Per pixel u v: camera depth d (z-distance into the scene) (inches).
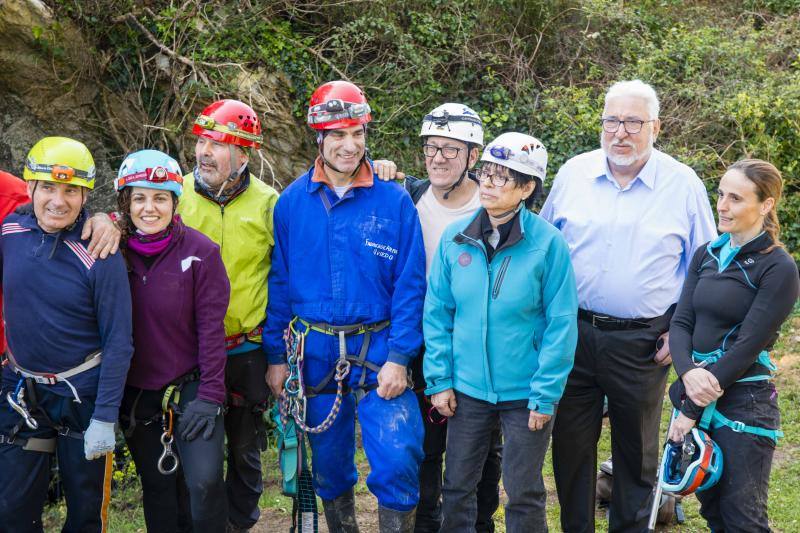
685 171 145.9
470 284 134.6
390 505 135.6
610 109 142.3
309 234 142.7
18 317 125.4
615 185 146.1
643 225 143.7
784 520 176.4
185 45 304.7
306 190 144.3
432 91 335.6
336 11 325.1
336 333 141.8
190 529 157.5
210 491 131.0
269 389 155.8
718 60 369.7
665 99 358.6
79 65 294.5
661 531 172.9
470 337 135.0
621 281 143.5
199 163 145.4
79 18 294.0
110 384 124.8
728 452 126.8
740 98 343.0
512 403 134.6
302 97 311.4
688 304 135.2
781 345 281.1
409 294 141.6
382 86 325.4
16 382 128.5
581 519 152.8
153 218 127.9
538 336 134.2
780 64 392.8
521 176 130.3
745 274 127.4
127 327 126.6
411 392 143.3
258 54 307.3
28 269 124.3
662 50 366.6
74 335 125.7
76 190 124.5
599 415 151.2
